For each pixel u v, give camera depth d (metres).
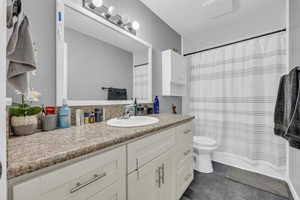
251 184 1.59
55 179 0.47
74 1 1.07
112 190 0.66
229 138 2.11
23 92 0.64
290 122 1.05
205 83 2.34
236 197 1.39
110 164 0.66
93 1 1.13
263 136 1.82
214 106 2.23
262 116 1.82
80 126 0.98
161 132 1.03
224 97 2.15
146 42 1.76
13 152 0.50
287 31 1.61
